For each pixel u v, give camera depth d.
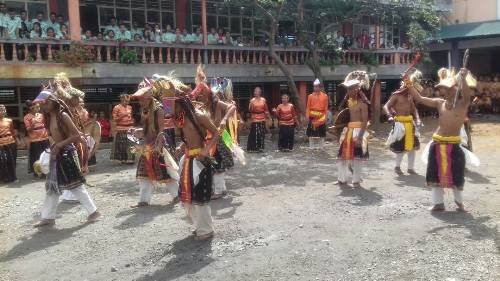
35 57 11.62
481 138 13.55
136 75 12.98
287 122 11.88
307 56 16.41
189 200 5.12
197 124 5.03
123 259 4.82
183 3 16.45
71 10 11.94
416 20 16.56
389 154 10.97
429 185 6.08
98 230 5.72
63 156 5.80
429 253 4.74
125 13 15.41
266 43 15.98
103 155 11.74
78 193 6.00
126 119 10.34
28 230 5.84
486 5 20.77
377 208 6.32
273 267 4.52
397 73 18.56
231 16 17.47
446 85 5.92
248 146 11.91
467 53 5.78
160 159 6.63
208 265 4.60
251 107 11.86
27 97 14.05
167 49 13.56
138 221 6.03
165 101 5.02
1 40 10.99
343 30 19.45
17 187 8.50
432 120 18.86
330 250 4.88
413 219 5.82
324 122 12.30
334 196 7.05
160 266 4.61
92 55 12.20
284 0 13.67
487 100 20.70
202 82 6.64
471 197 6.82
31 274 4.54
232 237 5.33
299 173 8.97
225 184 8.02
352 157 7.49
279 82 17.25
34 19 13.21
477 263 4.48
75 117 6.44
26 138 12.91
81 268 4.64
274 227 5.64
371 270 4.40
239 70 15.05
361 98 7.40
